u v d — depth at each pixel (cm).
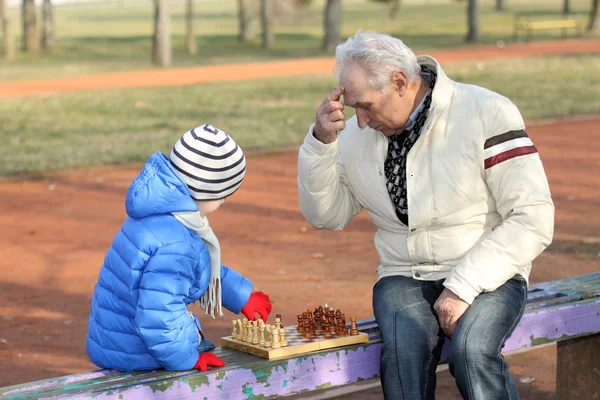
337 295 816
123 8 12431
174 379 400
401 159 463
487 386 412
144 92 2839
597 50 3931
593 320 497
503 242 436
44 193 1377
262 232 1089
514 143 447
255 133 1919
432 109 445
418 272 470
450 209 455
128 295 406
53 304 821
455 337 422
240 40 5725
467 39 4950
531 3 8731
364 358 446
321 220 490
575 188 1284
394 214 470
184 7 11906
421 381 429
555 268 875
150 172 409
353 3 9938
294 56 4438
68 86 3166
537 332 480
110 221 1182
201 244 419
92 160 1638
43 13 5316
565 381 547
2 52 5047
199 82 3162
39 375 648
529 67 3197
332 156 467
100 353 423
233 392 413
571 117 2027
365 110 445
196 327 446
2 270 945
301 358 428
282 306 783
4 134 1997
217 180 417
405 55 437
